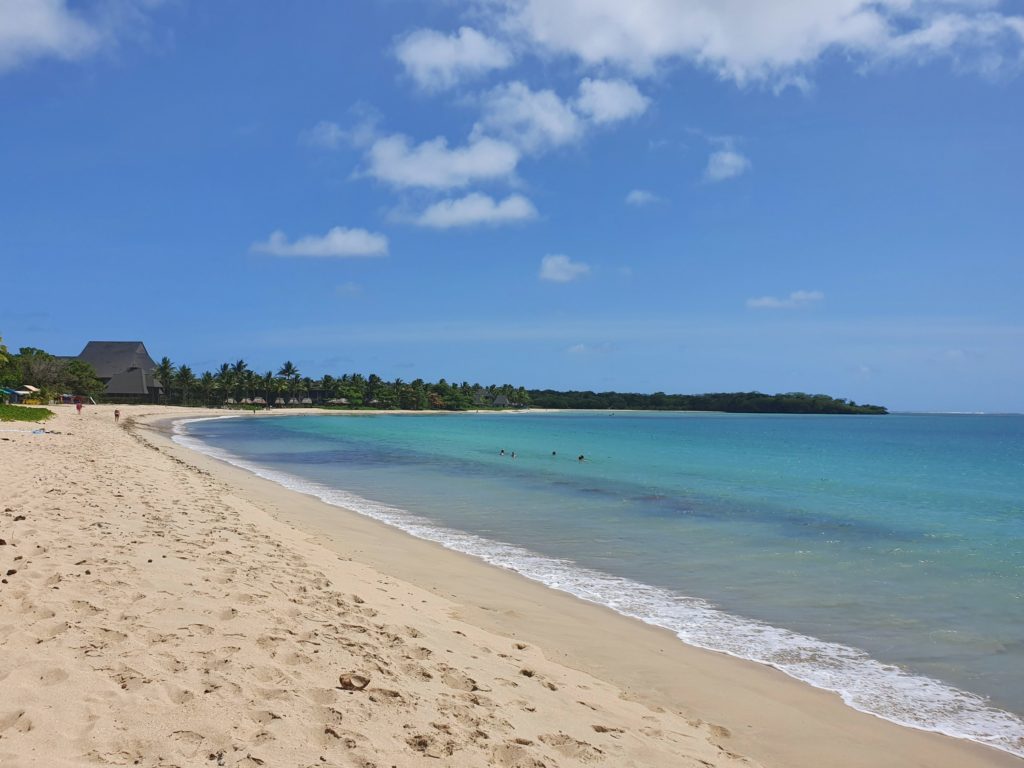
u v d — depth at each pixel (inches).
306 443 2180.1
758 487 1181.7
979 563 585.0
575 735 226.1
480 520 761.6
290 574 388.8
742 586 494.6
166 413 4165.8
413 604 382.3
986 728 276.8
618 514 821.2
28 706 179.6
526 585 479.5
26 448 999.0
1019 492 1210.0
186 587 316.2
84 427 1801.2
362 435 2758.4
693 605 443.5
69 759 157.0
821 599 462.3
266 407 6230.3
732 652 358.0
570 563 556.1
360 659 256.8
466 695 241.9
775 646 368.5
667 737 242.5
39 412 2124.8
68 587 293.7
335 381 7327.8
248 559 410.6
